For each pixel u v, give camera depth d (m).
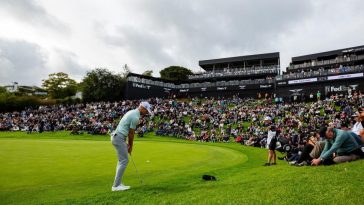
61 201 6.73
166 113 52.53
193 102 62.97
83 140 33.03
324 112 41.69
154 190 7.36
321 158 8.65
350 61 63.66
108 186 8.55
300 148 14.25
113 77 76.94
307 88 59.56
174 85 77.25
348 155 8.66
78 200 6.68
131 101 62.25
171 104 60.25
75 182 9.16
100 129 41.84
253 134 34.28
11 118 54.62
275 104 54.44
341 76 55.56
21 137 37.84
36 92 116.44
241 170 11.22
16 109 76.31
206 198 6.11
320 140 9.96
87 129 42.72
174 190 7.33
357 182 6.25
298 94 60.50
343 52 66.69
